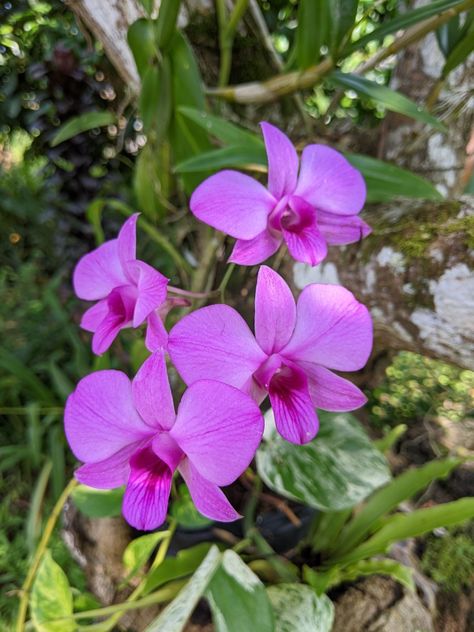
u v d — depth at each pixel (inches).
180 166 6.5
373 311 6.9
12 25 21.5
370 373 9.5
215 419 4.5
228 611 5.2
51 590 6.7
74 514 10.1
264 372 5.0
